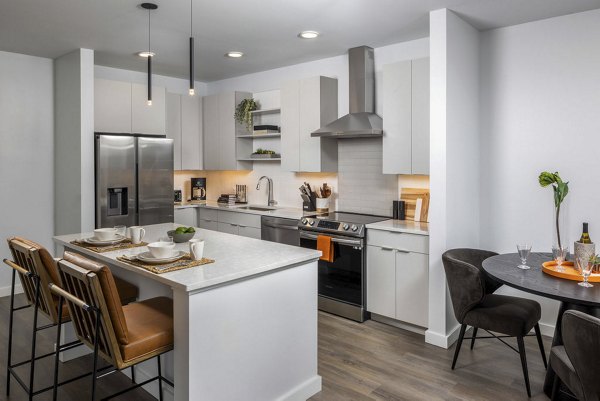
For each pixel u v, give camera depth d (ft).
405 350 10.75
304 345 8.48
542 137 11.33
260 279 7.52
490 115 12.14
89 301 6.52
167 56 15.26
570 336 5.90
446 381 9.19
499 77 11.94
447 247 10.82
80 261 6.63
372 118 13.52
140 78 17.89
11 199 15.10
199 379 6.63
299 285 8.33
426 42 13.03
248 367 7.38
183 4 10.27
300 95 15.16
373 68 14.24
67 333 9.98
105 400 7.30
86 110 14.29
